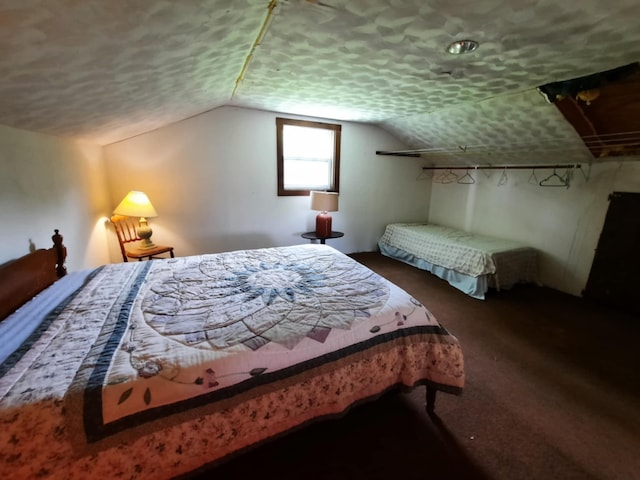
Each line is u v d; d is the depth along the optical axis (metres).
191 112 2.97
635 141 2.42
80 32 1.01
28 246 1.73
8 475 0.83
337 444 1.38
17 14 0.81
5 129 1.56
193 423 1.02
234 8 1.26
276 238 3.88
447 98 2.68
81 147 2.46
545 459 1.32
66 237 2.17
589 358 2.05
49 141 1.99
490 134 3.15
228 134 3.34
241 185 3.54
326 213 3.73
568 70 1.92
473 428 1.48
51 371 0.98
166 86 1.95
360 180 4.25
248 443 1.12
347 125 3.96
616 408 1.61
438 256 3.56
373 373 1.36
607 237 2.85
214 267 2.07
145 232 2.95
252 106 3.30
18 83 1.21
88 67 1.30
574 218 3.08
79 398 0.90
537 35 1.50
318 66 2.07
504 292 3.19
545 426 1.49
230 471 1.25
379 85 2.43
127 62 1.40
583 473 1.26
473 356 2.06
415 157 4.56
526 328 2.44
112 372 0.99
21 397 0.87
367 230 4.53
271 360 1.15
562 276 3.22
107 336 1.20
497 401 1.65
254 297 1.59
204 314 1.40
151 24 1.15
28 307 1.43
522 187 3.50
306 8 1.34
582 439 1.42
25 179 1.72
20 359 1.03
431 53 1.78
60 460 0.87
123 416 0.93
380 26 1.49
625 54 1.66
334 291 1.68
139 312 1.41
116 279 1.81
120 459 0.93
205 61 1.77
